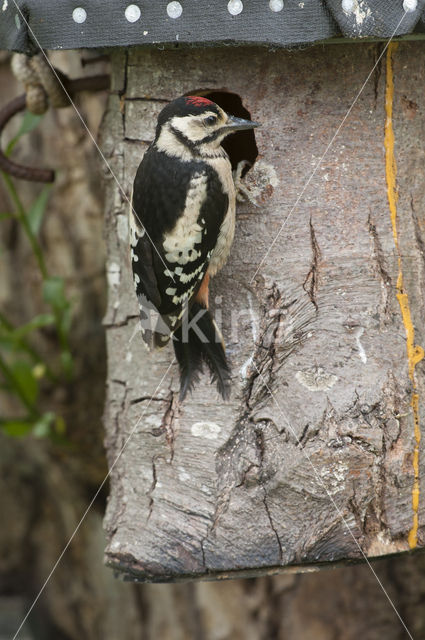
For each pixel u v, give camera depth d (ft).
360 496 22.68
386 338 23.38
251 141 27.14
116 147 25.38
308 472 22.63
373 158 23.85
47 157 34.45
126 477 24.56
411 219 24.02
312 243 23.72
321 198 23.80
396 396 23.08
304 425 22.79
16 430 32.73
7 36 23.67
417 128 24.13
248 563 22.98
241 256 23.93
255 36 21.79
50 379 34.12
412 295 23.84
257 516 23.02
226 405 23.54
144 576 23.85
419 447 23.32
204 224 22.97
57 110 33.99
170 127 23.56
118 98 25.30
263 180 23.95
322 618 32.45
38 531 40.55
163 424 24.12
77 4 22.91
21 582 41.47
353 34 21.45
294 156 23.88
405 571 32.14
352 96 23.79
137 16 22.44
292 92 23.85
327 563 23.45
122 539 24.07
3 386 32.99
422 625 31.94
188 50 24.22
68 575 37.68
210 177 23.12
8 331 32.73
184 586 34.32
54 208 34.60
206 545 23.21
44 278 31.40
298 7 21.65
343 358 23.17
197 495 23.47
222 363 23.58
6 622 41.83
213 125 23.50
